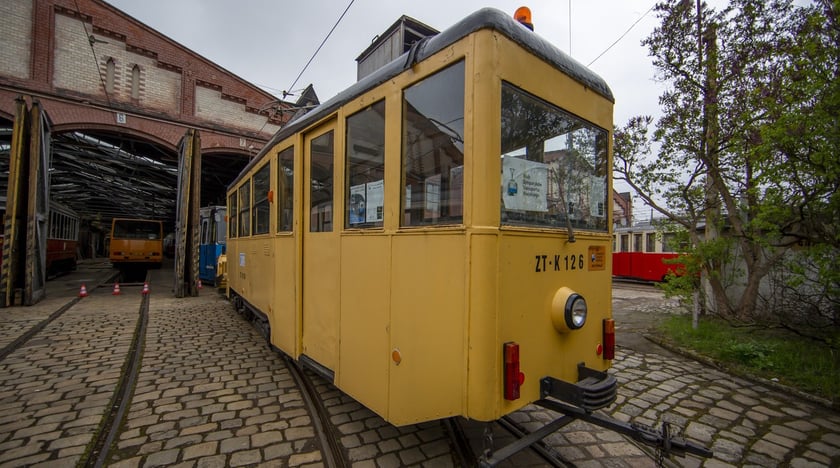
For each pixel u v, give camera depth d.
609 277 3.11
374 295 2.84
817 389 4.09
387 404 2.67
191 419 3.42
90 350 5.50
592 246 2.92
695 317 6.35
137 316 7.97
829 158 4.08
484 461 2.15
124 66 12.21
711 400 4.01
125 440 3.05
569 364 2.69
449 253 2.30
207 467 2.70
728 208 6.73
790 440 3.21
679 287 7.16
